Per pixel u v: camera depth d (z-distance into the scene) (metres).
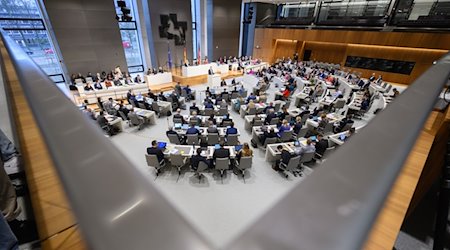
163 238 0.23
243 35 22.27
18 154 2.18
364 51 15.49
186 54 16.61
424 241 4.49
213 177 5.87
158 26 14.70
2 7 10.44
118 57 13.85
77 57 12.51
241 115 9.66
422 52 13.08
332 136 6.77
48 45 12.10
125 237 0.23
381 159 0.41
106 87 11.89
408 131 0.53
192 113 8.13
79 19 12.04
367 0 14.28
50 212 1.34
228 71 17.33
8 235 1.37
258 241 0.22
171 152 5.92
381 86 12.54
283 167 5.88
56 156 0.42
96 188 0.32
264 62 20.47
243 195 5.31
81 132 0.49
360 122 9.41
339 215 0.26
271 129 6.84
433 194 5.54
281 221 0.25
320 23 16.14
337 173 0.35
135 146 7.41
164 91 13.16
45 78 0.89
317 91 11.64
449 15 11.17
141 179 0.35
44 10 11.29
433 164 3.62
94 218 0.26
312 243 0.21
